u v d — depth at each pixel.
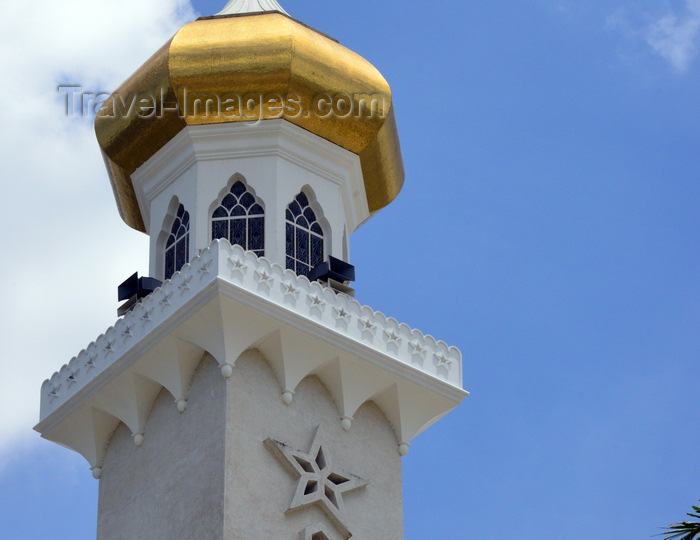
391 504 53.03
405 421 54.38
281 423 51.53
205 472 50.25
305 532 50.12
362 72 57.41
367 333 53.50
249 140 56.38
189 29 56.97
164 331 51.97
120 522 52.88
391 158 59.09
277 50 56.00
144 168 58.09
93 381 54.12
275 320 51.47
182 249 56.25
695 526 40.00
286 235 55.34
